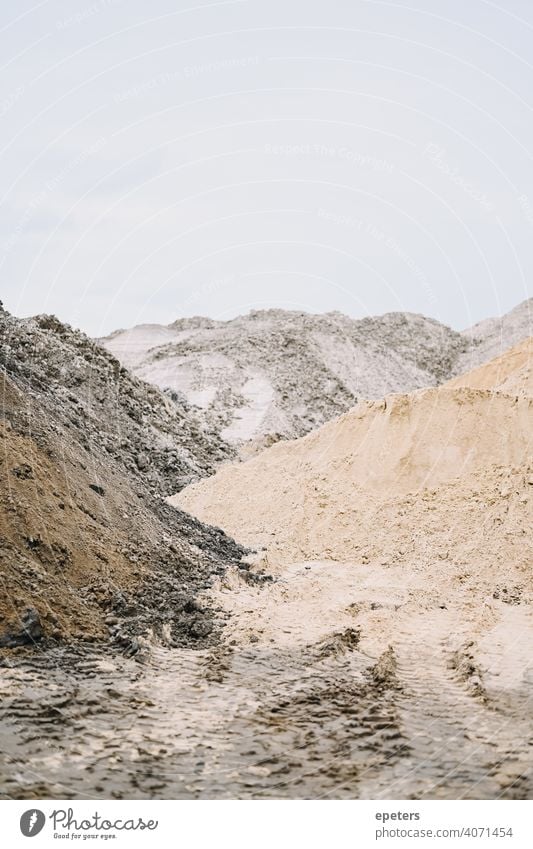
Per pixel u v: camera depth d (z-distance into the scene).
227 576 14.33
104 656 10.21
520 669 10.50
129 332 83.44
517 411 21.09
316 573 15.76
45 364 28.45
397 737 8.36
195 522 17.06
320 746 8.15
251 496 21.39
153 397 33.34
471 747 8.19
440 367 74.69
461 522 17.08
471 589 14.40
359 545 17.39
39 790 7.12
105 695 9.05
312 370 61.78
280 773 7.59
